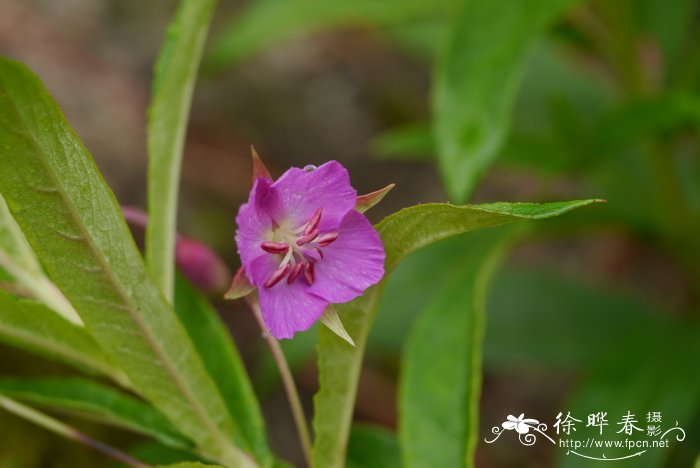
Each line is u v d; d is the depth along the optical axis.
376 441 0.43
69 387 0.41
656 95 0.58
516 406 0.78
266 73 0.86
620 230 0.66
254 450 0.40
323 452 0.39
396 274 0.63
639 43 0.59
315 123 0.85
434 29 0.76
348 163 0.85
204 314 0.42
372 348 0.63
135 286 0.38
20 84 0.35
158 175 0.40
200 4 0.39
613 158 0.66
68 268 0.37
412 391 0.44
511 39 0.49
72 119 0.73
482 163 0.48
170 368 0.39
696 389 0.53
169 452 0.42
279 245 0.37
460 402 0.43
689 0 0.62
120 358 0.38
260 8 0.68
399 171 0.86
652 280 0.84
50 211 0.36
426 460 0.42
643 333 0.57
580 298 0.67
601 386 0.54
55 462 0.51
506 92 0.48
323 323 0.37
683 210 0.62
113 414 0.40
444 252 0.63
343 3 0.63
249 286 0.38
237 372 0.41
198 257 0.42
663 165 0.61
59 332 0.39
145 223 0.42
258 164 0.37
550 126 0.69
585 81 0.74
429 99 0.90
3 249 0.40
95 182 0.37
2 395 0.40
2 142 0.36
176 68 0.40
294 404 0.39
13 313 0.39
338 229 0.37
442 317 0.46
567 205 0.35
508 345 0.66
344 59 0.89
